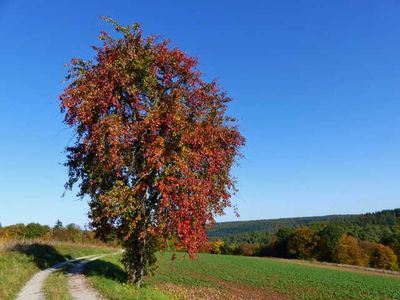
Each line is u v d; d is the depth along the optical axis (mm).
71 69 22062
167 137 21328
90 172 22656
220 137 22312
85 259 46688
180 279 47688
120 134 20344
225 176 22844
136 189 20688
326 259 117500
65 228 119000
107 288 20938
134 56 21344
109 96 20766
